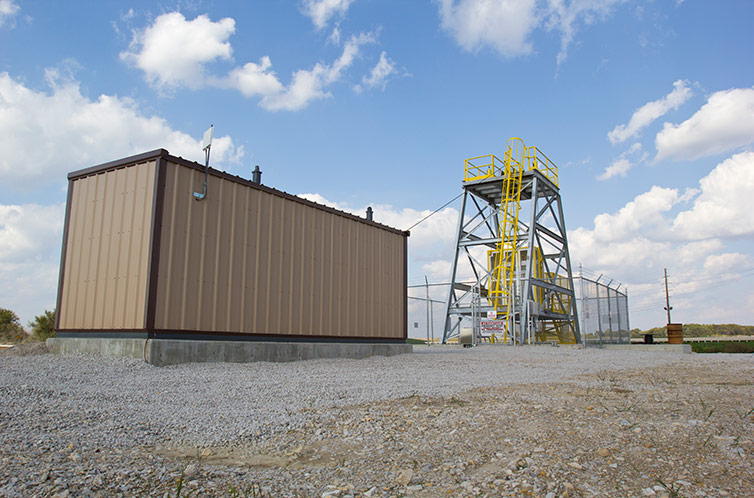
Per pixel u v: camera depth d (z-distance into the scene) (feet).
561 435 16.70
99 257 38.17
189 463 14.26
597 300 92.32
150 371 30.45
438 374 35.58
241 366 35.78
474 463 14.38
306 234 47.83
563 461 14.23
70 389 23.00
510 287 86.94
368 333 54.70
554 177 97.30
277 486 12.68
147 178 36.52
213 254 38.99
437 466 14.23
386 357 51.90
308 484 12.92
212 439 16.70
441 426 18.33
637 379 33.71
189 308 36.81
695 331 266.16
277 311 43.91
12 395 20.61
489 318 84.99
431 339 90.84
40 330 82.64
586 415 19.74
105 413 18.99
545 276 97.66
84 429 16.72
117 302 36.17
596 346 90.12
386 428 18.22
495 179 91.76
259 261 42.68
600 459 14.35
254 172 44.55
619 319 103.09
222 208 40.09
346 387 27.68
